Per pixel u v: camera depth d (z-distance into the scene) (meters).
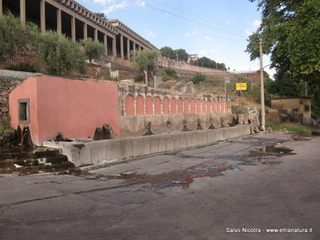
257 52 35.44
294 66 30.09
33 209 7.26
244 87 44.41
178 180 10.54
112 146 14.07
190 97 26.02
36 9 47.62
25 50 23.56
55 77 14.17
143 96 20.22
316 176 10.98
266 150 18.81
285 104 47.66
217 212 7.04
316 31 27.42
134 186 9.64
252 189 9.18
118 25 68.88
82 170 12.08
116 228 6.07
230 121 32.72
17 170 11.22
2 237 5.63
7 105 15.11
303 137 27.81
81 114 15.36
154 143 16.84
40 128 13.41
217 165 13.55
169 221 6.46
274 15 34.03
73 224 6.29
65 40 26.97
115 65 38.56
